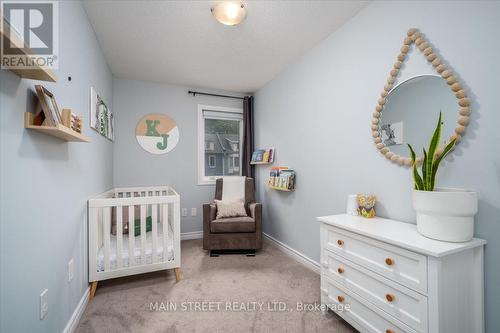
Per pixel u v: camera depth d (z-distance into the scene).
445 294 1.02
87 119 1.83
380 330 1.25
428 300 1.03
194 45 2.32
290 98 2.78
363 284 1.35
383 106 1.65
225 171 3.82
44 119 1.06
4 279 0.83
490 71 1.14
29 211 0.99
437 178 1.34
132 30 2.05
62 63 1.34
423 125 1.41
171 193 3.08
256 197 3.64
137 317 1.59
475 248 1.14
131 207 1.96
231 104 3.77
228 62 2.71
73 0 1.51
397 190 1.58
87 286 1.81
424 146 1.41
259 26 2.02
